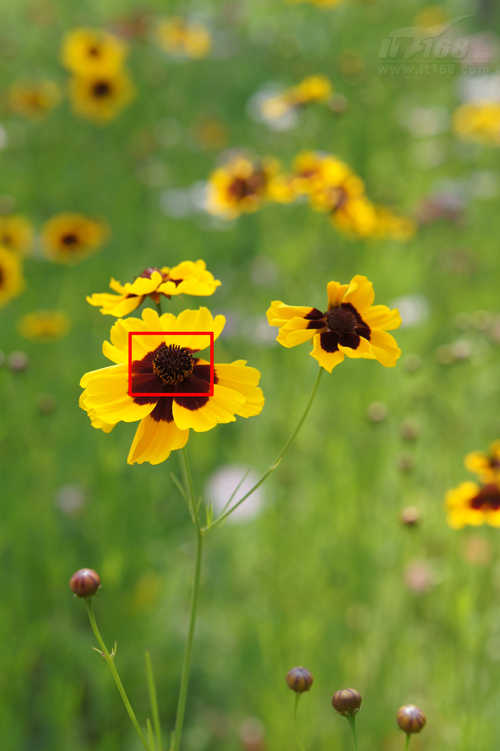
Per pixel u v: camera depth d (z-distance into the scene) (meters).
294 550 0.62
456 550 0.58
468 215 1.18
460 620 0.55
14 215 1.07
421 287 1.05
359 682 0.59
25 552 0.61
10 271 0.73
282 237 0.93
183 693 0.44
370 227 0.65
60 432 0.76
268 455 0.75
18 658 0.55
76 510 0.68
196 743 0.58
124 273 1.05
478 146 1.56
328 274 0.95
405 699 0.58
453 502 0.54
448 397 0.76
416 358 0.72
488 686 0.56
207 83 1.74
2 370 0.71
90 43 1.31
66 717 0.56
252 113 1.39
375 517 0.67
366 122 1.32
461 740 0.54
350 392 0.78
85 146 1.44
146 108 1.56
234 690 0.60
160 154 1.46
